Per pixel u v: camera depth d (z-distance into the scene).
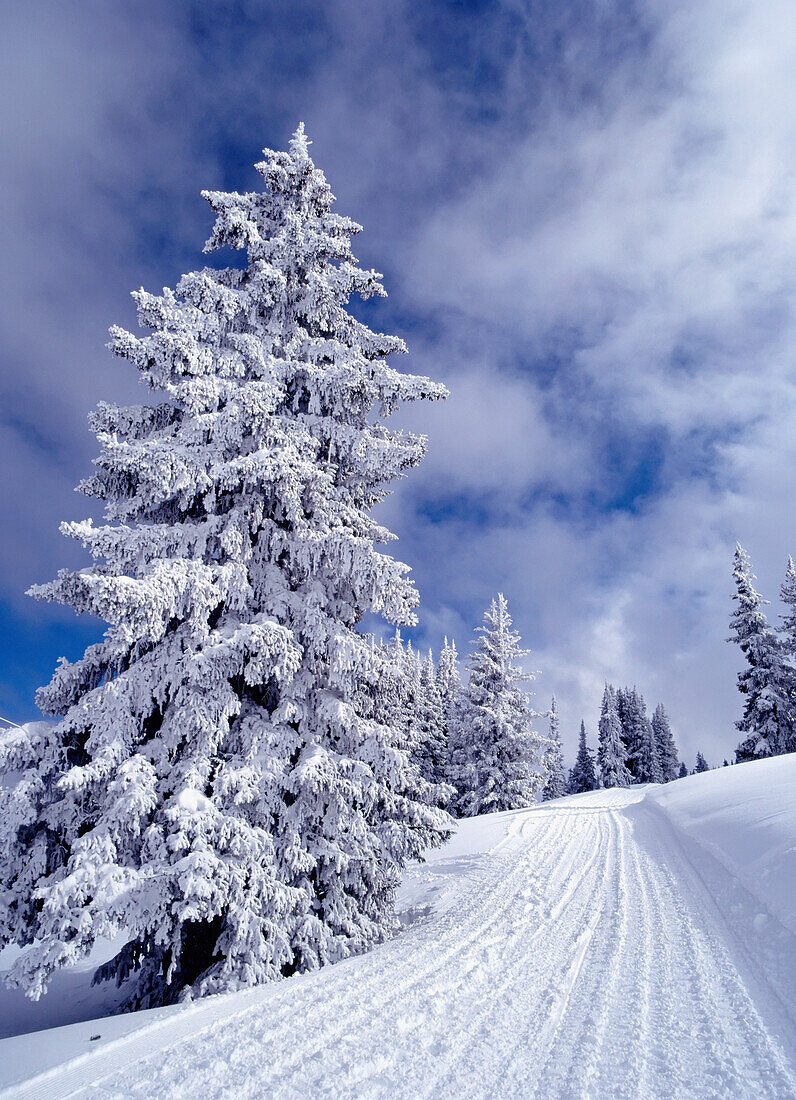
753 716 31.86
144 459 8.25
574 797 41.41
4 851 6.75
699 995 4.79
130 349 8.62
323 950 7.38
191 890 6.20
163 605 7.50
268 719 8.55
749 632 33.34
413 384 10.22
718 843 10.85
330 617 8.97
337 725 8.67
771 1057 3.66
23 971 5.92
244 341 9.51
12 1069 4.52
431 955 6.79
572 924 7.67
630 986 5.16
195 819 6.60
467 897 10.98
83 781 6.77
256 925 6.67
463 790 34.97
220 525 8.92
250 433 9.27
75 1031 5.45
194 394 8.62
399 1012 4.94
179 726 7.65
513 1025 4.50
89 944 6.27
